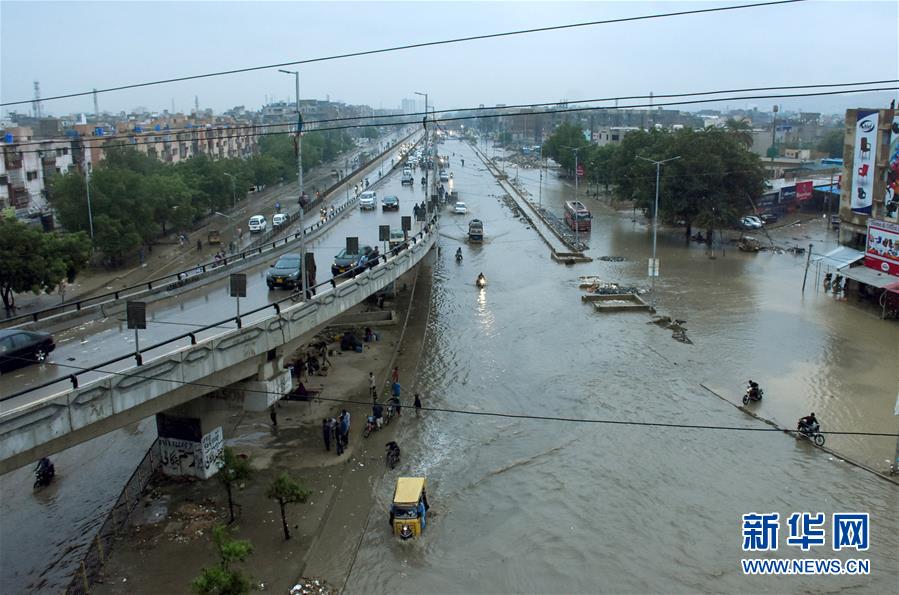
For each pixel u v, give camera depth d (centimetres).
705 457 3111
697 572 2350
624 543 2516
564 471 3023
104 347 2827
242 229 9175
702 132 7725
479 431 3422
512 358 4438
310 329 3219
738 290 5966
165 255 7638
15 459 1948
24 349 2580
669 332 4866
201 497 2803
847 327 4850
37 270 4988
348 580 2327
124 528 2589
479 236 8475
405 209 8856
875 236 5400
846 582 2275
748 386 3794
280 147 14575
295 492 2470
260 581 2284
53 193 6994
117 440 3450
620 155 9769
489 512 2733
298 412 3650
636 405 3659
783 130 18975
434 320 5319
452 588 2292
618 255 7588
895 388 3766
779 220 9450
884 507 2689
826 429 3312
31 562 2430
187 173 9319
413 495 2597
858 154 6000
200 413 2869
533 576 2345
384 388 3947
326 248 5731
